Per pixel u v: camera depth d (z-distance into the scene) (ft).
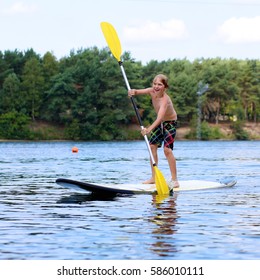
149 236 23.47
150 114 286.46
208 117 320.70
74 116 276.21
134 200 33.78
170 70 314.55
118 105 280.51
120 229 24.82
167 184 37.35
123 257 20.48
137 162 81.15
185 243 22.33
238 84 318.24
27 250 21.29
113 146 183.73
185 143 224.74
